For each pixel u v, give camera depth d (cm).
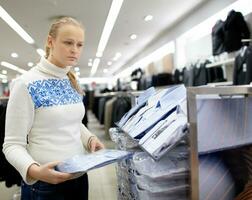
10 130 95
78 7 491
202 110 93
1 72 1548
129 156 104
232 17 381
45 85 103
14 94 97
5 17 532
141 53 1059
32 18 541
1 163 233
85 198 118
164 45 774
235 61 362
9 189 308
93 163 88
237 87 93
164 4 508
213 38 427
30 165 90
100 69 1695
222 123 96
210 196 104
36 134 101
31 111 98
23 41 759
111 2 474
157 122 115
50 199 103
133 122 145
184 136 93
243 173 110
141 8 521
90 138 126
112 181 317
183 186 99
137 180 105
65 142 104
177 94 123
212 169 105
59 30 103
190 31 599
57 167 91
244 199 101
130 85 873
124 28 677
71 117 107
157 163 100
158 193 98
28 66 1309
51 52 108
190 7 539
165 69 694
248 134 102
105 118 581
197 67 498
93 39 792
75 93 115
